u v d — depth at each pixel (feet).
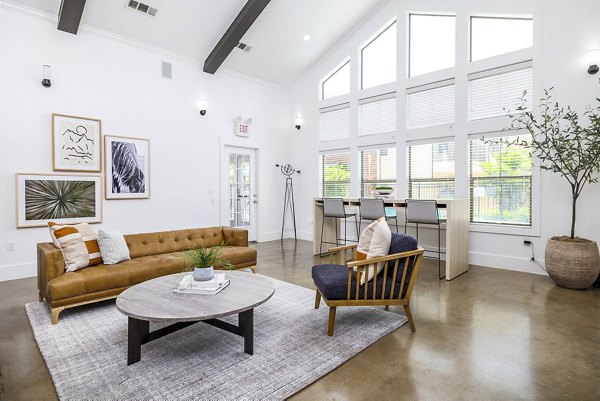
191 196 17.69
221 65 18.66
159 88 16.33
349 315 8.90
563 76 12.50
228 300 6.83
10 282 11.94
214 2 14.53
